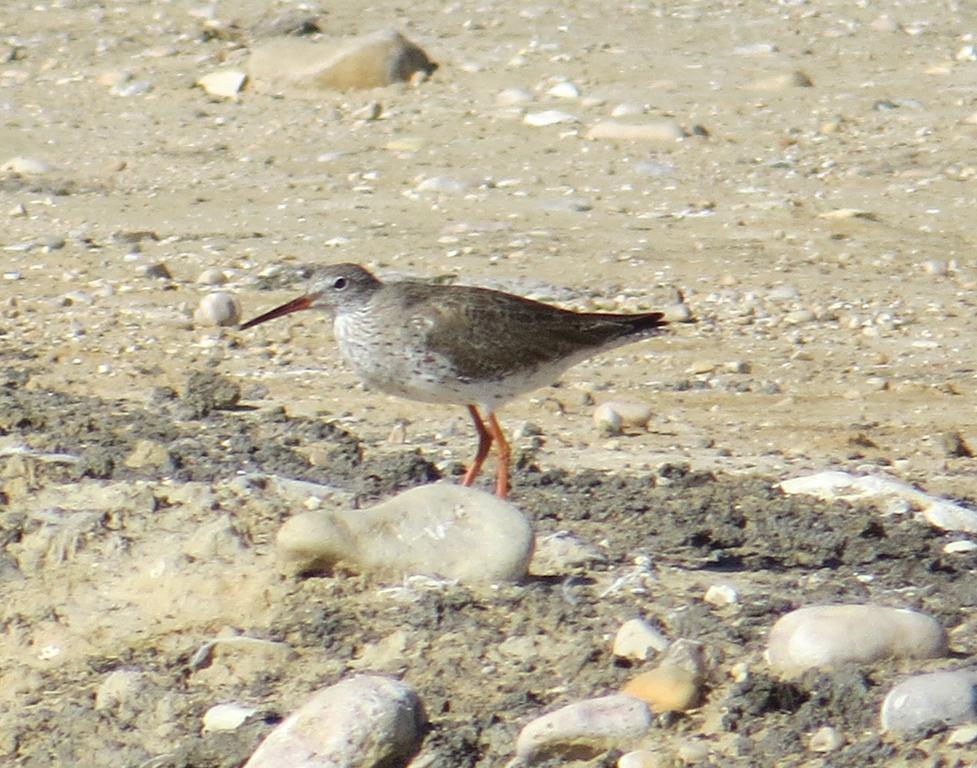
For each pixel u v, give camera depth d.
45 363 15.05
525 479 12.04
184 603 9.84
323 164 22.17
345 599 9.68
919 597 9.71
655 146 22.48
